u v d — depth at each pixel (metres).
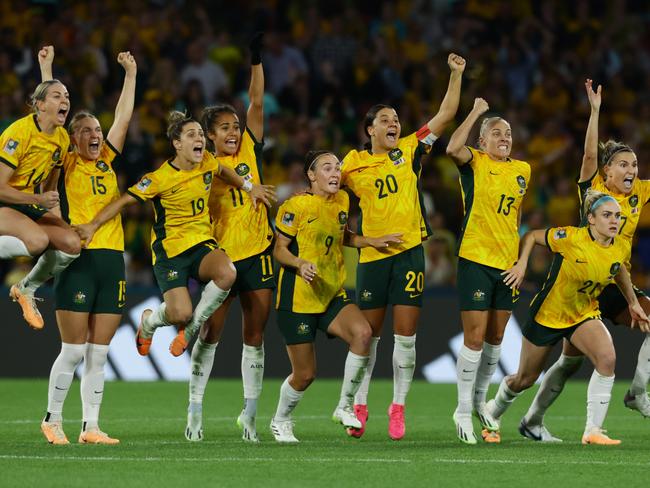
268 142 66.56
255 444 32.00
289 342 32.28
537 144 71.62
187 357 55.38
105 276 32.25
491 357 34.06
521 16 80.00
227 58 73.25
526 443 32.97
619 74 77.75
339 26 76.75
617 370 54.94
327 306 32.28
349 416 31.97
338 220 32.03
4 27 69.19
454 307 55.44
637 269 65.25
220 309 33.31
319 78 72.56
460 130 32.91
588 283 32.19
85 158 32.47
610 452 30.28
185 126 31.97
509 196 33.03
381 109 33.53
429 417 40.91
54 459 27.84
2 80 67.19
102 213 31.91
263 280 33.34
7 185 30.91
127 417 39.94
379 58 74.62
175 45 72.06
